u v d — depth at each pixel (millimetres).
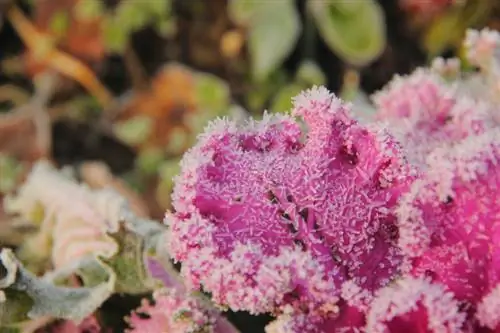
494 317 414
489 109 486
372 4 1014
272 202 434
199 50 1101
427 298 406
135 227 525
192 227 416
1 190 892
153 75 1107
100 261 505
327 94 439
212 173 432
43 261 620
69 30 1081
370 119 526
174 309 477
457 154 423
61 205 619
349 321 419
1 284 494
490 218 419
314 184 429
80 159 1070
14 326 512
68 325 530
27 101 1095
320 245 425
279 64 1067
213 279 407
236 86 1084
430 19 992
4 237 644
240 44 1075
